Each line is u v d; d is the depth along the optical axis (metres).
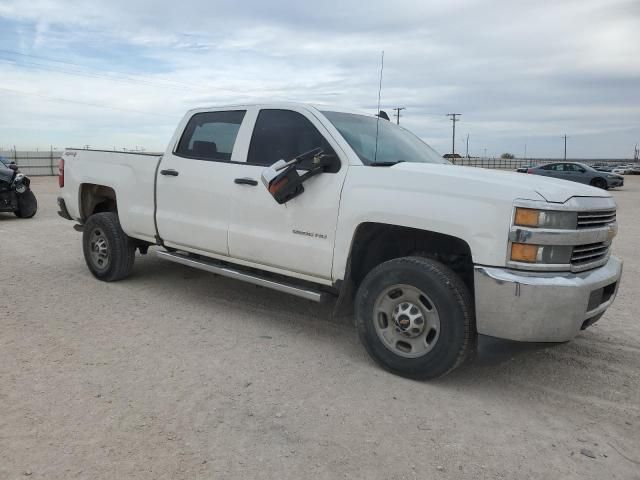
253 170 4.69
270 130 4.75
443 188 3.66
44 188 22.53
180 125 5.48
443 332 3.64
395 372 3.92
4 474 2.60
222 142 5.10
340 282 4.17
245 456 2.84
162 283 6.28
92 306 5.34
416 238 4.18
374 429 3.17
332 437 3.06
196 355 4.18
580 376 4.07
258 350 4.34
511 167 81.19
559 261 3.45
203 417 3.22
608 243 4.00
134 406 3.32
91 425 3.08
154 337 4.54
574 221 3.49
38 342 4.31
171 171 5.34
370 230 4.10
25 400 3.34
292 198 4.34
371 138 4.64
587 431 3.25
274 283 4.58
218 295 5.88
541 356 4.43
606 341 4.80
